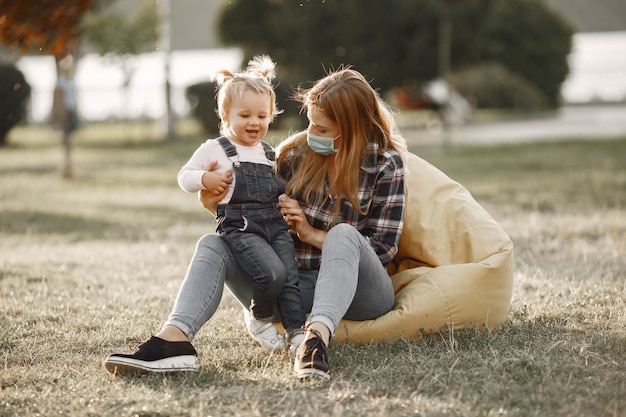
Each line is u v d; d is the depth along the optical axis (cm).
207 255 348
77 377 339
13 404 308
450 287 369
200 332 409
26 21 737
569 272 534
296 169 381
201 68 2936
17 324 431
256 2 2036
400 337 366
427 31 2145
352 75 369
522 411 285
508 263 382
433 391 309
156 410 293
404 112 2273
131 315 449
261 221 357
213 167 361
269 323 363
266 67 389
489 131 2116
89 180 1330
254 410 290
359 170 365
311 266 375
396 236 364
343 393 304
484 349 352
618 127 2062
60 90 1373
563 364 332
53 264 616
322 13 2045
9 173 1427
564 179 1181
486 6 2159
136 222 908
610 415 284
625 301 444
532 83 2612
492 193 1056
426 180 405
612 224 746
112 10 1667
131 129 2339
